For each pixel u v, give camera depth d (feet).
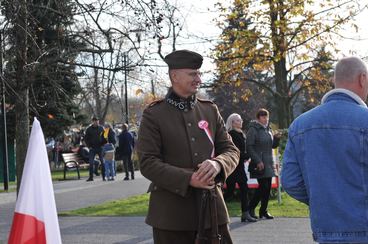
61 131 90.84
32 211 9.86
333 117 11.78
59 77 27.17
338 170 11.55
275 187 41.98
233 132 34.19
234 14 60.95
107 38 25.70
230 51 62.34
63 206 43.96
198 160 13.19
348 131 11.57
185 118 13.34
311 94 72.84
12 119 72.59
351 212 11.32
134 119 82.84
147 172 12.92
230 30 61.77
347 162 11.50
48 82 27.30
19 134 26.07
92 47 26.32
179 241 13.10
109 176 68.39
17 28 24.43
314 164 11.76
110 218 37.06
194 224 12.95
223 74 62.85
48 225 9.87
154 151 13.07
